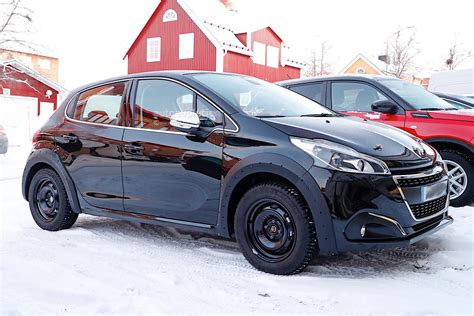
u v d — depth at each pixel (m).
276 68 33.69
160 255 4.26
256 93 4.60
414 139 4.27
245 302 3.19
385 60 32.41
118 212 4.68
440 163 4.08
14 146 16.05
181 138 4.20
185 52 30.16
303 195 3.49
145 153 4.39
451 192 5.98
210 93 4.21
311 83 7.05
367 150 3.56
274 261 3.69
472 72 13.89
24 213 6.10
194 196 4.10
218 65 28.83
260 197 3.71
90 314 2.98
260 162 3.67
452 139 5.79
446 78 14.44
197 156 4.05
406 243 3.45
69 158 5.00
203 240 4.80
